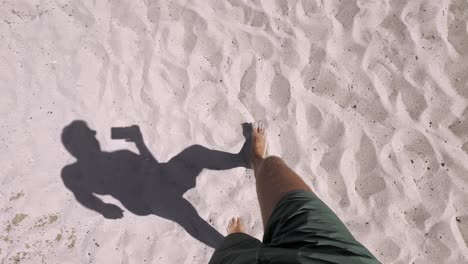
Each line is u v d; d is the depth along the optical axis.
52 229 2.10
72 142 2.22
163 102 2.32
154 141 2.27
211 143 2.29
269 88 2.35
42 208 2.11
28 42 2.27
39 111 2.22
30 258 2.06
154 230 2.17
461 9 2.40
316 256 0.94
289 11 2.43
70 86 2.27
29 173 2.14
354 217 2.19
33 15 2.30
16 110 2.20
